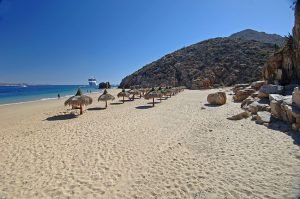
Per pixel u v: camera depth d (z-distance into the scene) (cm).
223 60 7181
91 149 864
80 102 1734
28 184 592
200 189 522
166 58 8862
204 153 763
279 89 1395
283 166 598
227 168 622
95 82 17225
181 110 1827
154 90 2406
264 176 555
